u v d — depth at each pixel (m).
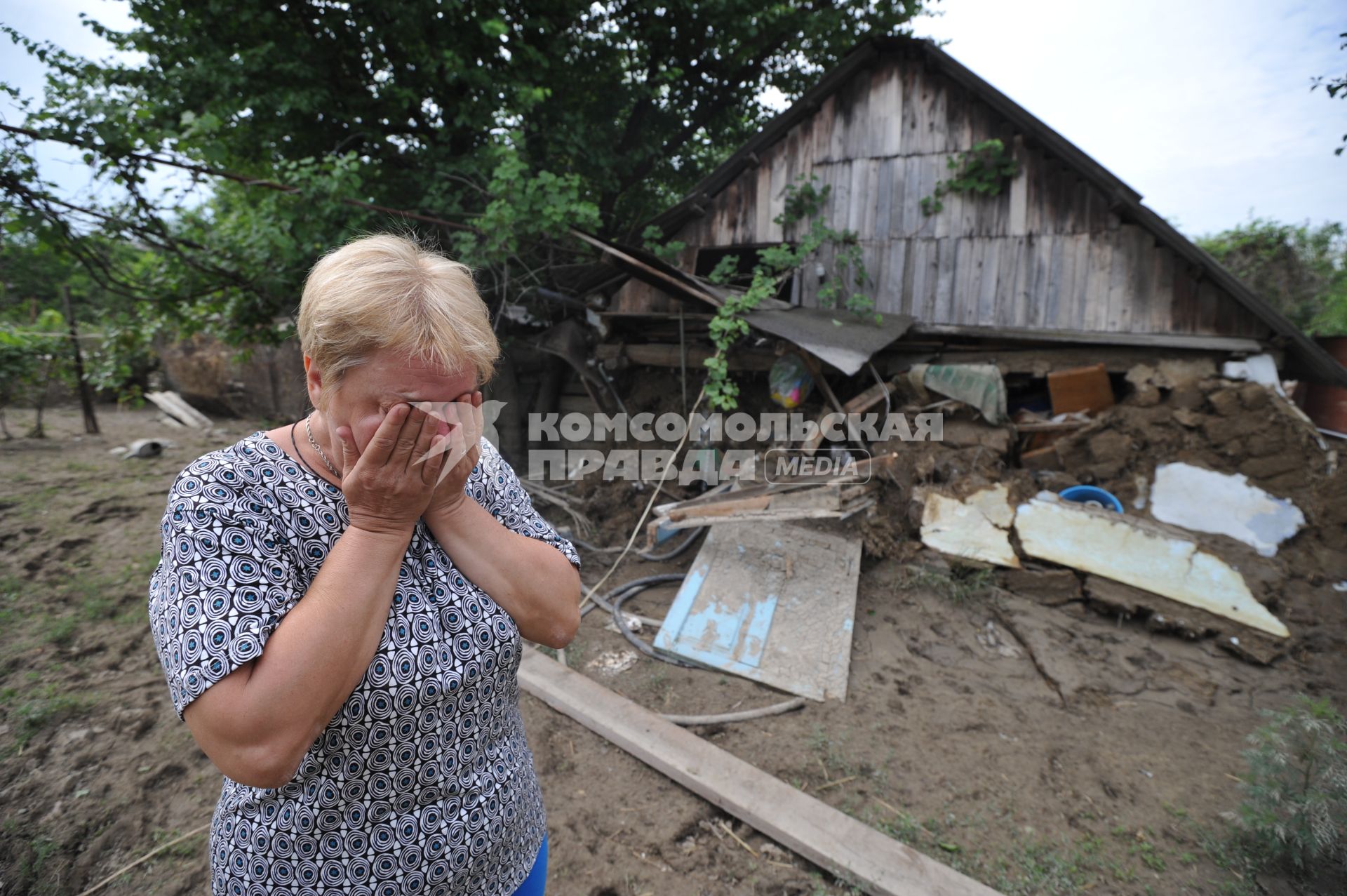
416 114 6.82
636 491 5.93
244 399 11.43
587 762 2.96
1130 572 4.21
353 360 0.81
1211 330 5.16
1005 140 5.65
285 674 0.79
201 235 5.59
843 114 6.20
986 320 5.84
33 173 4.34
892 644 3.94
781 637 3.86
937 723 3.28
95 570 4.88
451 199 5.89
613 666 3.79
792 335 4.63
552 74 7.27
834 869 2.36
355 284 0.81
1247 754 2.60
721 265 5.66
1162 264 5.23
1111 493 4.98
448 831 1.00
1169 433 5.03
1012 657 3.85
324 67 6.19
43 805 2.68
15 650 3.79
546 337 6.55
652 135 9.80
